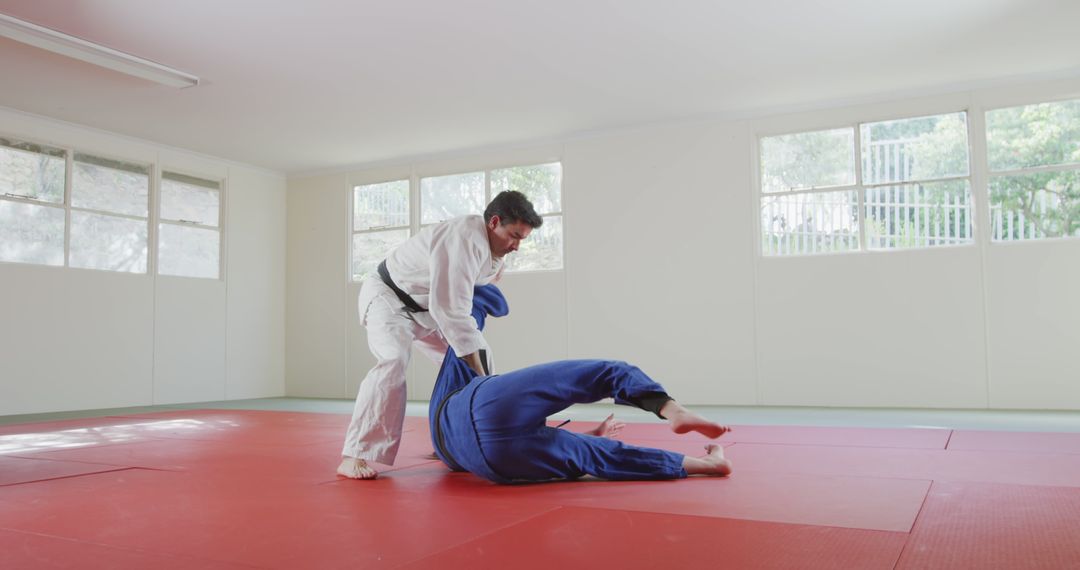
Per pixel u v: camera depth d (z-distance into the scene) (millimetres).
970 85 7117
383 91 7160
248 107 7570
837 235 7609
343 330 9953
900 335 7262
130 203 8602
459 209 9406
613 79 6930
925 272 7211
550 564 1508
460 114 7902
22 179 7613
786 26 5836
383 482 2658
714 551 1590
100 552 1677
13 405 7395
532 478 2502
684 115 8055
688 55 6379
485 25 5719
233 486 2617
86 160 8188
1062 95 6836
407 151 9336
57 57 6246
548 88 7145
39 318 7641
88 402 8008
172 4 5289
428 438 4266
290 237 10344
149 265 8734
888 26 5871
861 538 1693
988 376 6934
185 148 9094
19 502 2338
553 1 5340
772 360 7707
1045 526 1805
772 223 7875
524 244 8953
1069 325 6707
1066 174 6848
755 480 2561
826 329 7527
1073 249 6734
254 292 9945
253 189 10016
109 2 5250
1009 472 2721
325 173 10219
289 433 4742
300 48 6102
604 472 2566
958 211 7180
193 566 1548
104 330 8203
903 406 7203
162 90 7043
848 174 7590
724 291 7934
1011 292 6902
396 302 2971
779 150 7895
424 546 1679
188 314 9102
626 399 2322
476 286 2971
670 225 8203
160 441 4301
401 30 5781
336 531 1852
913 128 7367
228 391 9516
